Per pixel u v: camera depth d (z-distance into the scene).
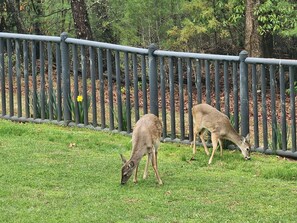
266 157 12.02
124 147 12.32
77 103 13.64
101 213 9.04
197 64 12.56
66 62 13.62
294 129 11.95
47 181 10.27
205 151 12.13
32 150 11.80
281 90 11.95
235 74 12.31
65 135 12.77
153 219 8.87
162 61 12.76
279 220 8.87
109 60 13.27
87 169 10.90
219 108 12.56
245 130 12.28
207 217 8.92
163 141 12.89
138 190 9.97
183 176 10.73
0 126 13.08
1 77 14.14
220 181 10.51
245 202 9.53
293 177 10.73
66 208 9.22
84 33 19.88
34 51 13.83
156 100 12.94
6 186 10.04
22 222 8.75
